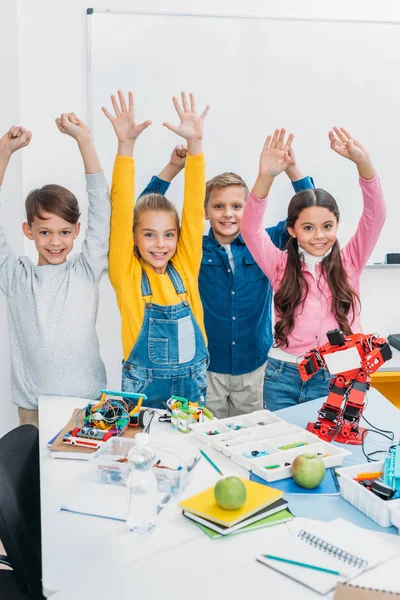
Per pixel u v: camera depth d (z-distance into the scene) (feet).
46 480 4.14
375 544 3.39
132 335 5.98
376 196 6.09
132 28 8.39
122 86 8.53
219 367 7.27
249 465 4.33
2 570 4.18
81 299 5.81
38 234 5.98
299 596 2.97
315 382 6.24
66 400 5.61
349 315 6.54
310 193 6.21
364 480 4.04
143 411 4.96
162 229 5.90
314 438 4.71
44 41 8.26
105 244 5.90
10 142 5.73
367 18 8.82
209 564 3.22
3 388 8.83
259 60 8.67
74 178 8.63
